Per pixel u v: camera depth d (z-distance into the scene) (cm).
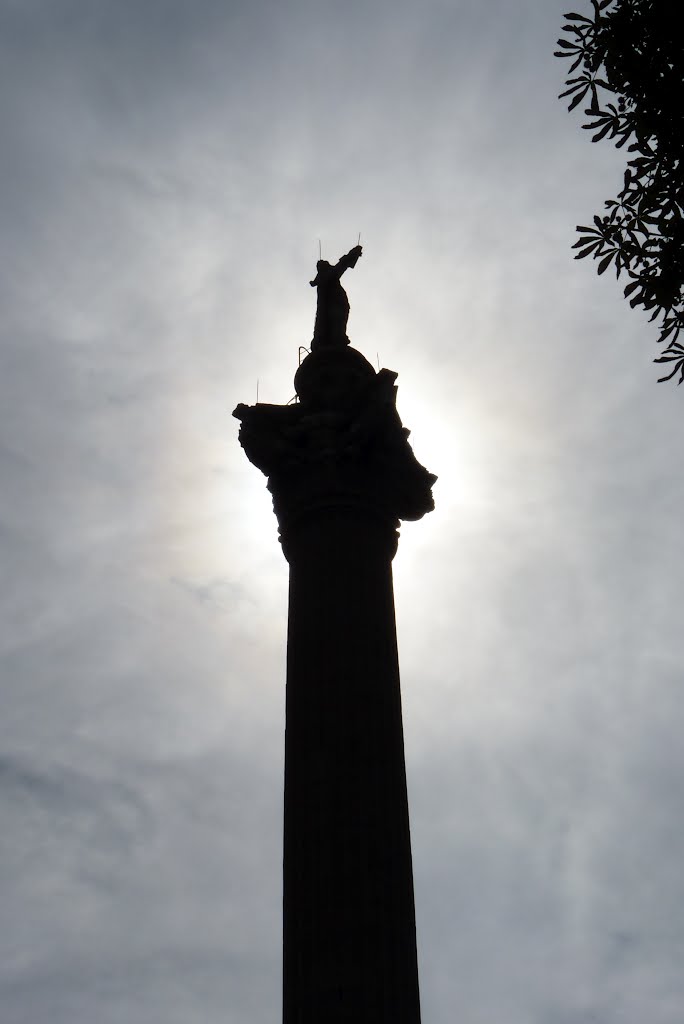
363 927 2662
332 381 3397
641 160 1903
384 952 2647
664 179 1895
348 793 2817
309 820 2805
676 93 1870
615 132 1917
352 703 2931
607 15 1892
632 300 1908
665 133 1878
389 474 3284
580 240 1936
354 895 2695
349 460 3253
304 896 2727
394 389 3331
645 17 1873
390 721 2955
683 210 1902
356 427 3259
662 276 1886
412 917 2748
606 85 1908
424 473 3353
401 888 2747
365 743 2886
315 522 3206
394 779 2878
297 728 2944
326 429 3281
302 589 3136
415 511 3341
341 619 3048
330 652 3005
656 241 1920
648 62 1878
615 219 1927
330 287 3703
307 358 3509
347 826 2777
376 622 3081
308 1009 2603
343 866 2730
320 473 3225
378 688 2980
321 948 2650
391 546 3269
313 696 2959
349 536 3177
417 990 2678
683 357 1920
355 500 3216
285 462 3272
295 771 2894
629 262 1927
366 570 3148
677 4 1855
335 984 2603
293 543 3241
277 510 3300
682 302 1900
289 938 2716
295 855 2792
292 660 3055
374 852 2755
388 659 3050
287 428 3312
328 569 3128
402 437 3325
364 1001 2583
